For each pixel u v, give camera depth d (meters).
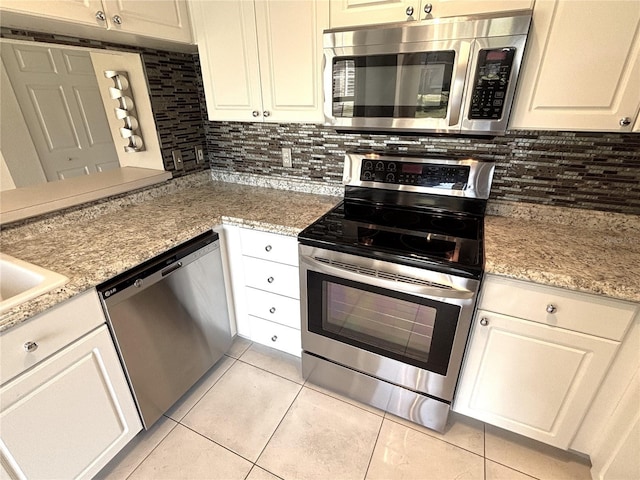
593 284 1.04
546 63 1.12
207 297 1.71
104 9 1.29
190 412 1.66
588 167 1.40
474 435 1.54
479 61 1.16
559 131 1.40
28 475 1.05
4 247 1.34
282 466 1.42
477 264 1.18
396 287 1.29
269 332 1.91
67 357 1.09
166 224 1.58
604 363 1.15
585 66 1.08
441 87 1.25
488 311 1.25
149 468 1.41
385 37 1.25
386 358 1.49
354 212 1.70
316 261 1.44
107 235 1.46
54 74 1.83
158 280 1.39
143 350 1.38
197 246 1.57
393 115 1.37
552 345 1.20
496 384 1.36
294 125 1.95
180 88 2.04
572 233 1.42
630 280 1.05
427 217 1.62
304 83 1.54
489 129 1.25
